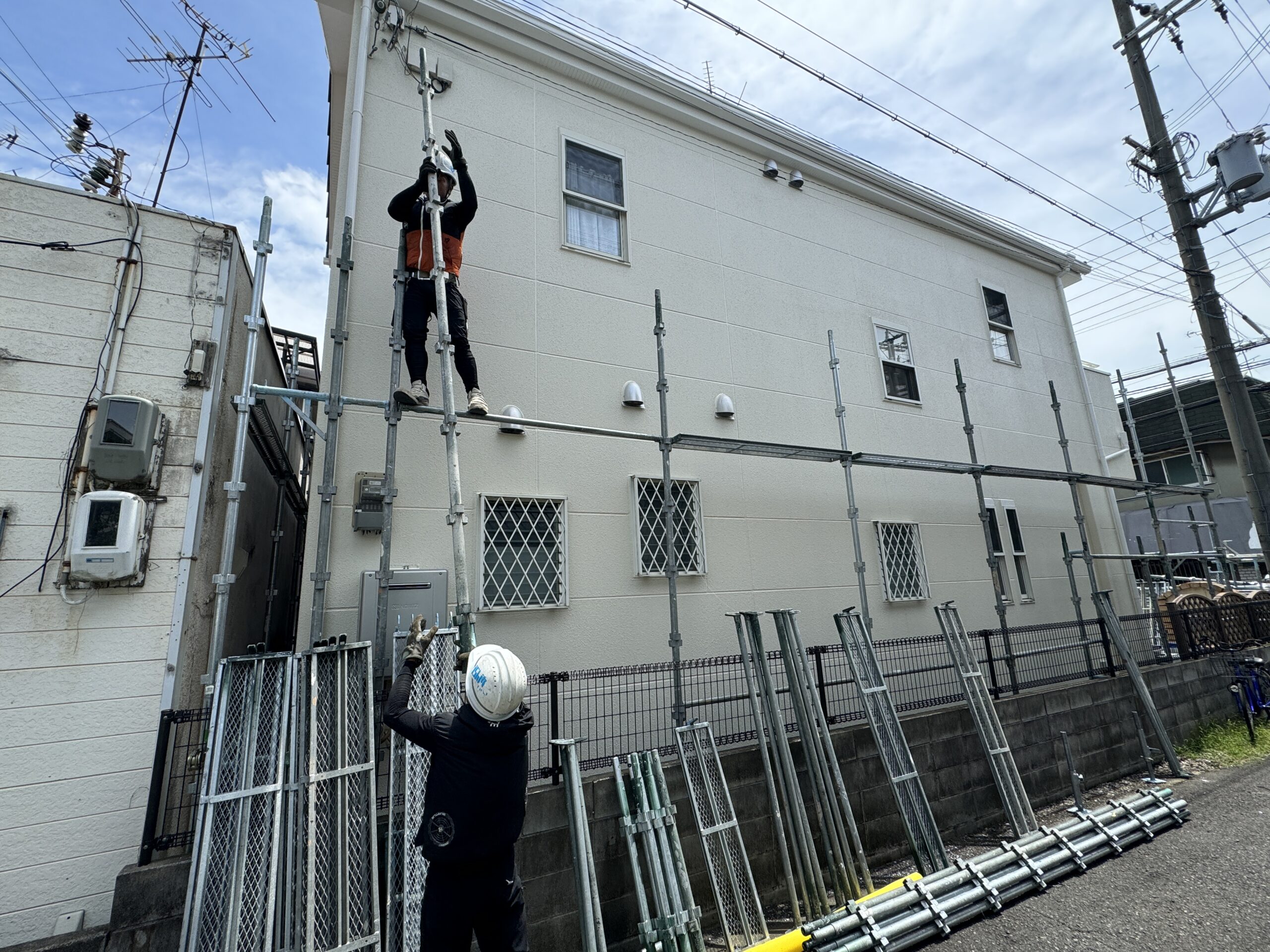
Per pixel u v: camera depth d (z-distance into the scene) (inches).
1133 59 334.0
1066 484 336.2
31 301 118.9
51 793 104.2
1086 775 214.4
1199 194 310.2
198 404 128.2
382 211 174.2
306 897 94.2
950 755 185.3
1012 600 285.3
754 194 260.7
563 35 214.5
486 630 161.8
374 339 165.0
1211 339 308.7
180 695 116.3
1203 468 656.4
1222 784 209.8
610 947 123.9
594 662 174.9
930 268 317.1
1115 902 138.9
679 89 240.7
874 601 239.1
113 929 91.4
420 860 106.9
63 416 117.3
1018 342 344.5
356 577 149.3
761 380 237.1
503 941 86.3
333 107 259.4
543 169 207.3
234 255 139.5
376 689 127.8
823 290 268.8
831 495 241.6
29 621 108.1
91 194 127.4
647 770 134.1
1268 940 118.4
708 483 212.5
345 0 196.5
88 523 110.5
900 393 282.8
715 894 127.3
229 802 97.7
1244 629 306.0
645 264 221.6
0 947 96.3
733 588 207.3
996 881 144.8
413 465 161.8
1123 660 244.7
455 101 196.1
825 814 148.9
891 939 125.6
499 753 88.1
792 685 161.8
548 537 177.9
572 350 196.7
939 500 275.7
